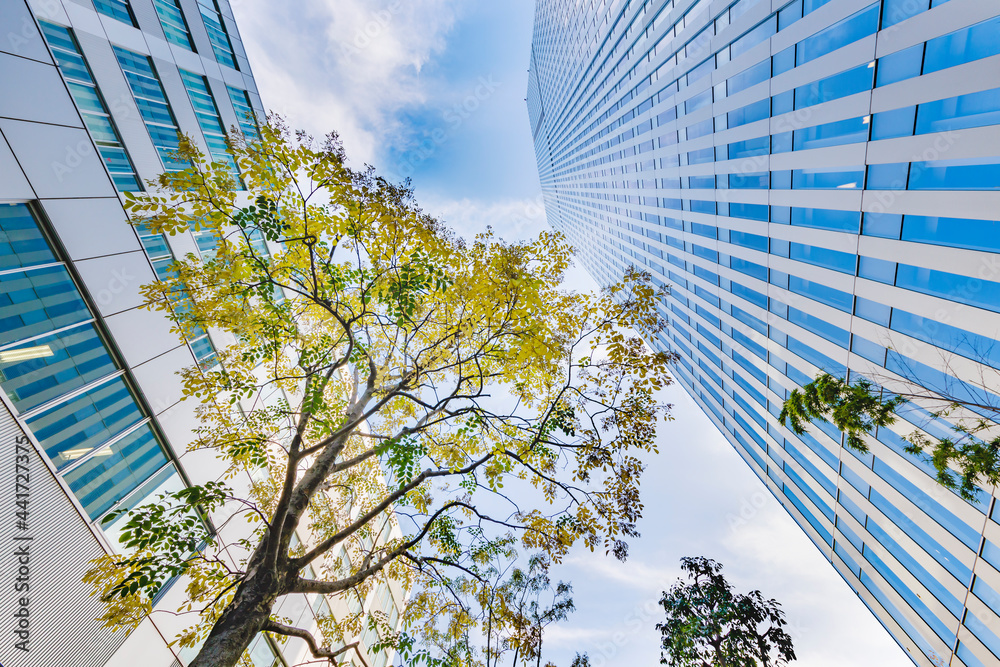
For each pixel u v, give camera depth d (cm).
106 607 852
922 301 1017
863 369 1242
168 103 1291
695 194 2034
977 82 804
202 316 934
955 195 888
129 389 1022
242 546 1187
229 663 560
